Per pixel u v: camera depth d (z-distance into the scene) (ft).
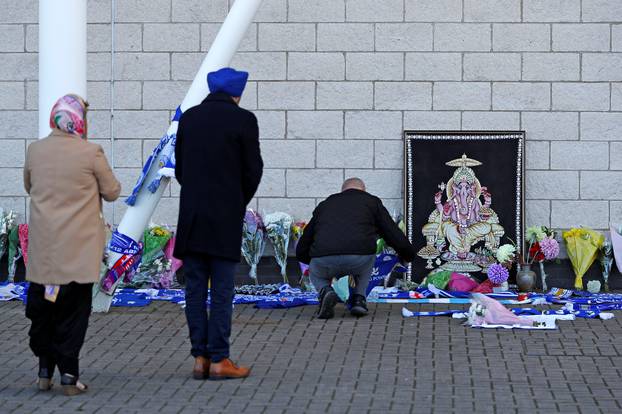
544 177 48.88
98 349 34.96
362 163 49.03
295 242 48.67
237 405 27.58
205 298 30.83
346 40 48.83
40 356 29.32
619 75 48.49
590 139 48.67
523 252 48.14
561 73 48.57
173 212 49.42
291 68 48.98
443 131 48.67
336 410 27.04
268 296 45.62
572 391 29.09
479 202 48.55
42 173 28.76
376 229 41.50
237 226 30.45
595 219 48.78
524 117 48.75
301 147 49.08
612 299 45.11
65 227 28.45
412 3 48.67
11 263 48.47
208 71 41.39
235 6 41.65
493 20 48.60
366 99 48.91
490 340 36.19
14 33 49.42
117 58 49.24
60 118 29.04
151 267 47.60
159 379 30.66
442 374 31.14
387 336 37.01
